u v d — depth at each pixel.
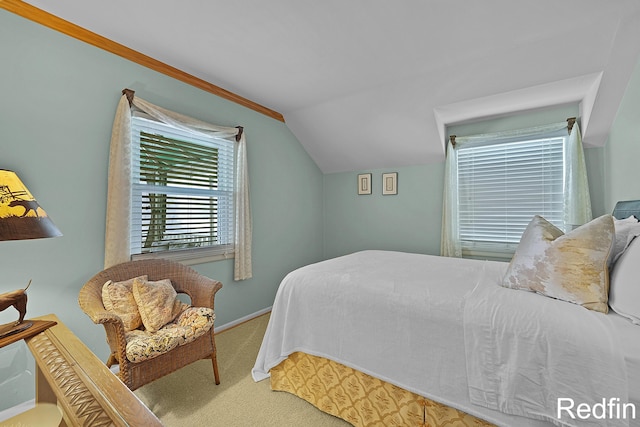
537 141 2.88
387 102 3.00
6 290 1.66
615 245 1.31
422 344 1.33
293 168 3.82
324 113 3.38
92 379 0.79
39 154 1.78
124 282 1.87
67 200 1.89
